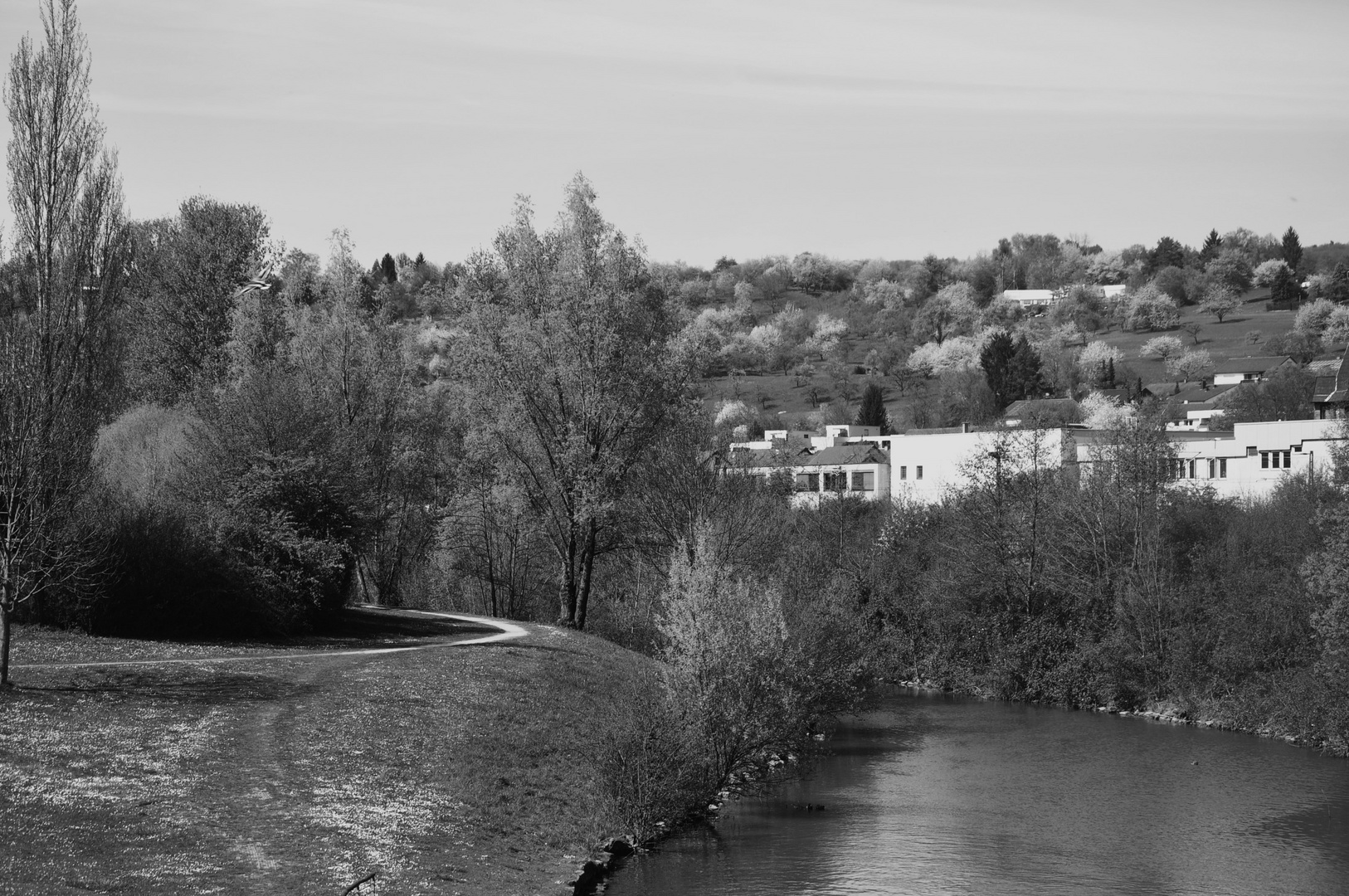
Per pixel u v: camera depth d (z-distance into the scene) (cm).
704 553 4838
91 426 4306
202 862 2766
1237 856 4191
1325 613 6331
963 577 8925
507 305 7569
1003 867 4003
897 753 6041
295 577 5938
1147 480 8519
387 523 9150
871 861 4000
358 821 3272
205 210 10288
